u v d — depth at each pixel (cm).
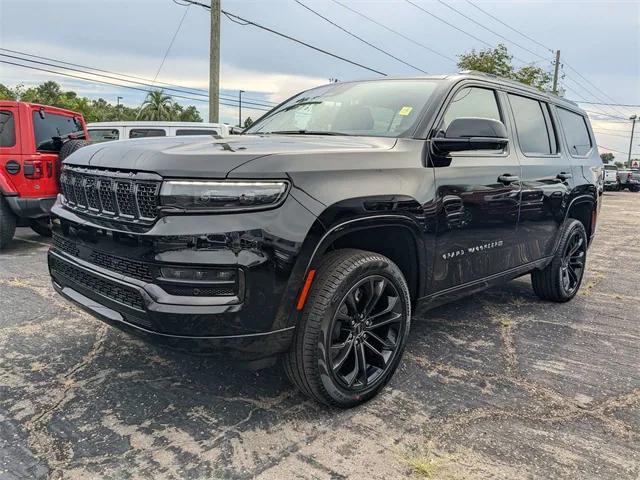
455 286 337
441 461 232
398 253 306
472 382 312
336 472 222
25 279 509
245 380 303
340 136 326
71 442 238
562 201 451
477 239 345
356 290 263
